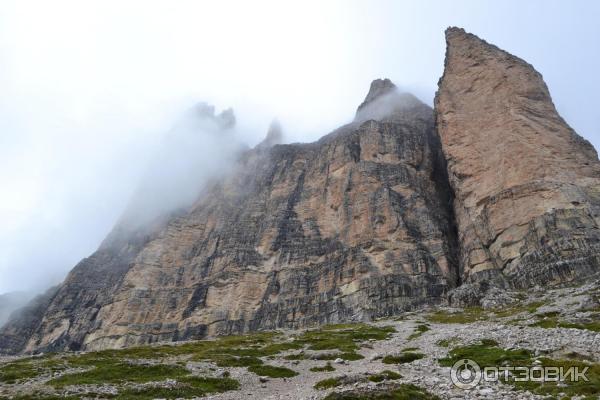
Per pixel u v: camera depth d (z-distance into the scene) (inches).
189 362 2237.9
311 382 1673.2
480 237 5068.9
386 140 7391.7
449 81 6958.7
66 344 7170.3
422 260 5378.9
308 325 5418.3
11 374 1968.5
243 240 7347.4
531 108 5762.8
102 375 1843.0
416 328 3230.8
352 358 2218.3
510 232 4692.4
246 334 4921.3
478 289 4266.7
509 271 4421.8
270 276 6461.6
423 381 1284.4
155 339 6348.4
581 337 1630.2
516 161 5182.1
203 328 6102.4
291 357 2404.0
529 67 6358.3
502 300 3722.9
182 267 7618.1
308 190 7731.3
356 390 1192.2
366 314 4968.0
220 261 7121.1
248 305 6171.3
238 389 1624.0
